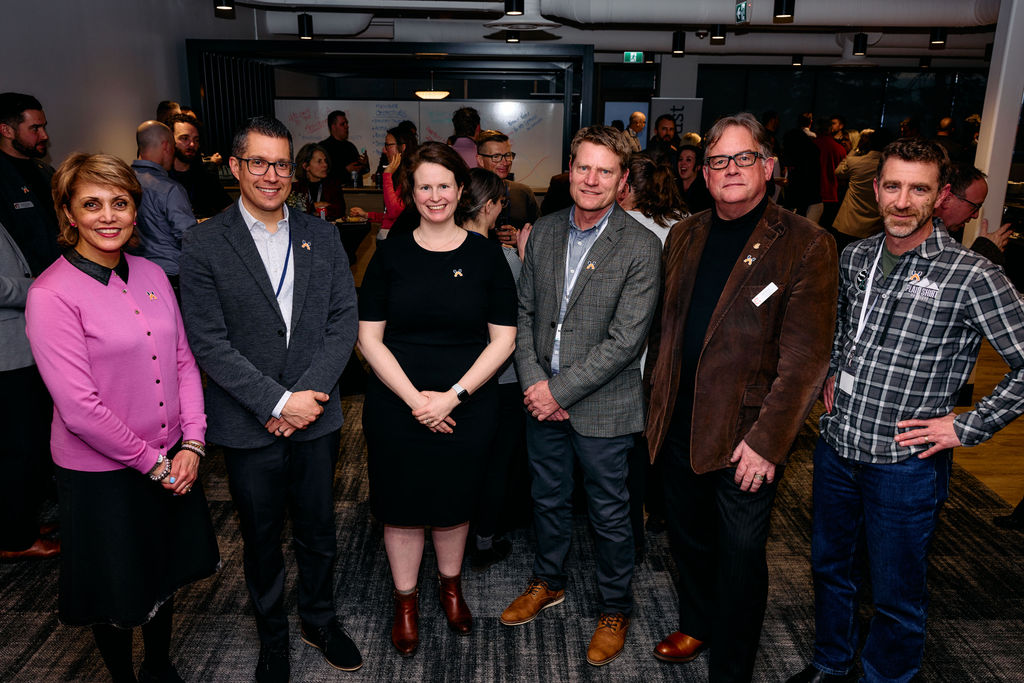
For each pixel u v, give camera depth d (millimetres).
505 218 2912
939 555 2805
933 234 1670
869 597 2537
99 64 5238
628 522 2178
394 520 2104
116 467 1696
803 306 1738
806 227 1769
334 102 8586
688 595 2158
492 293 2066
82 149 4988
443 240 2029
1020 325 1577
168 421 1801
